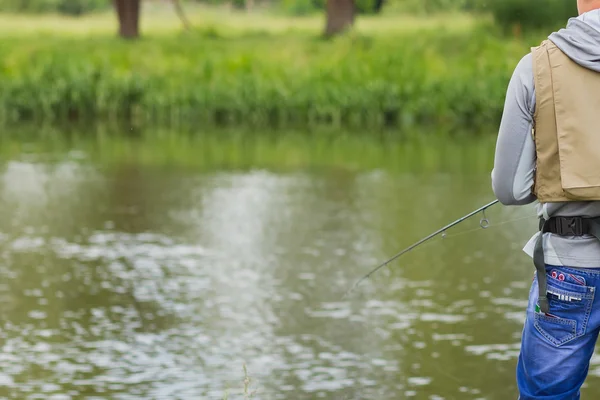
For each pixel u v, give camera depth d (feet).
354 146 100.12
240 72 137.18
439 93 123.75
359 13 286.05
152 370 36.94
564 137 19.24
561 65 19.39
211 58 153.07
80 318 43.16
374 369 36.99
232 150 96.89
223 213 66.03
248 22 289.53
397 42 171.32
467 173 81.20
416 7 269.64
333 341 40.22
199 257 54.13
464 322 42.52
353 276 50.16
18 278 49.55
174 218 64.39
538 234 20.07
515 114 19.63
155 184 77.15
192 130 115.24
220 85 128.57
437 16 254.68
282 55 166.20
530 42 161.89
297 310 44.55
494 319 42.91
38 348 39.22
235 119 126.82
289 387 35.19
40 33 225.15
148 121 124.57
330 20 200.64
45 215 65.00
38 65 145.79
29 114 128.16
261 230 60.80
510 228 60.70
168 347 39.47
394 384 35.47
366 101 123.65
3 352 38.65
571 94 19.24
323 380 35.88
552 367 19.95
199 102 127.13
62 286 48.21
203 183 77.77
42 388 34.96
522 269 51.31
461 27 197.67
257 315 43.70
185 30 234.58
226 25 263.70
